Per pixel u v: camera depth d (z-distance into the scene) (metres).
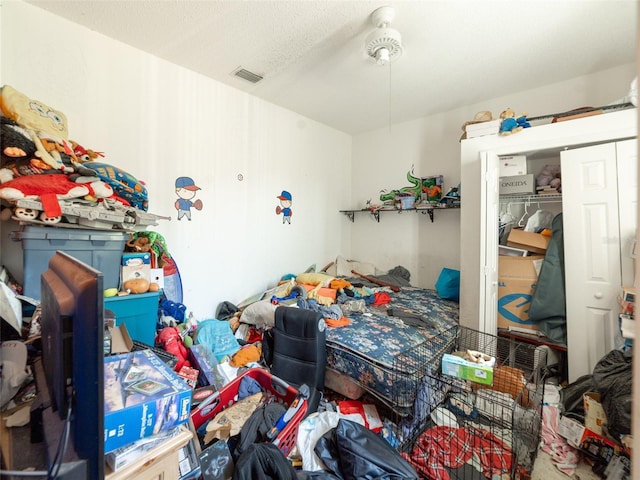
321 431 1.40
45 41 1.62
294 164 3.17
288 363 1.74
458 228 3.07
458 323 2.29
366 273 3.53
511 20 1.68
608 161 1.77
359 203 3.86
